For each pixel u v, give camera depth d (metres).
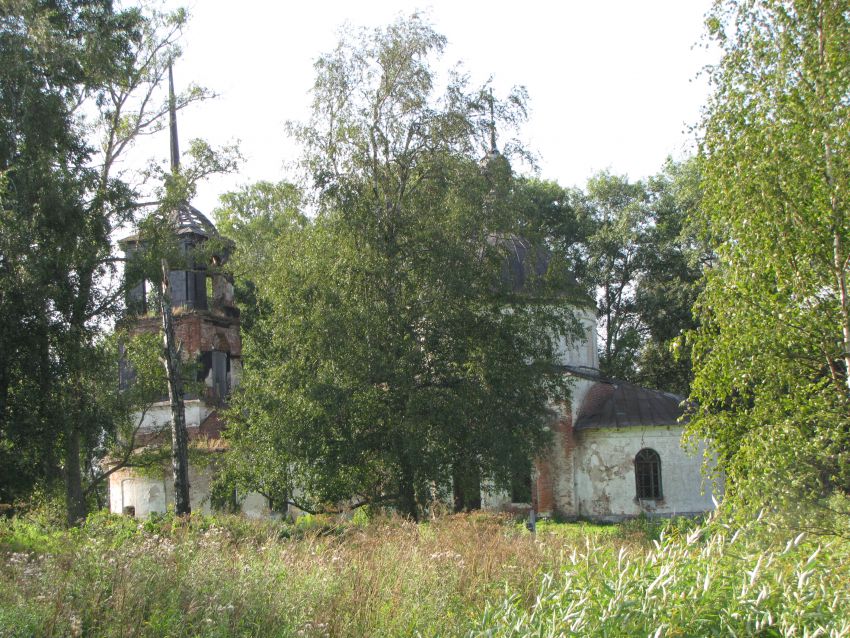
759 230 14.79
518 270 31.92
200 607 8.60
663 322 46.19
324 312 23.17
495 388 23.83
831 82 14.41
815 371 15.09
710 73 15.93
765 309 14.66
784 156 14.45
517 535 15.05
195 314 34.41
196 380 29.91
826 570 9.51
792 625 7.95
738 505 13.32
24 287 21.69
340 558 11.18
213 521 16.19
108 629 7.98
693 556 9.66
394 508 24.00
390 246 24.19
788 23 15.14
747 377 14.97
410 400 22.64
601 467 32.97
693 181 38.41
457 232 24.16
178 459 24.78
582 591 8.84
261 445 23.97
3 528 16.44
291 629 8.55
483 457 23.41
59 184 22.19
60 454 23.94
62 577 8.95
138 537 11.72
